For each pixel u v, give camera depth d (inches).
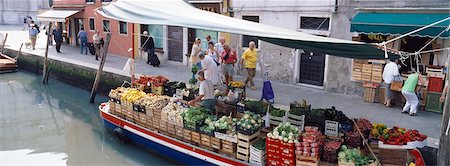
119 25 784.3
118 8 402.3
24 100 598.5
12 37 1120.2
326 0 467.5
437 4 385.7
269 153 275.1
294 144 263.3
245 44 567.8
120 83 576.7
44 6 1701.5
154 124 352.5
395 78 406.0
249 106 343.0
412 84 375.6
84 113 522.0
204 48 632.4
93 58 749.9
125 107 382.9
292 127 276.1
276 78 538.9
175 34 676.7
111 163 354.9
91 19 873.5
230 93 383.9
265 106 339.3
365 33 412.2
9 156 373.1
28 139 422.3
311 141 258.5
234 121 300.0
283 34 275.1
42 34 1208.2
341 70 470.6
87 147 394.6
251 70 492.1
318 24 488.7
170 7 383.2
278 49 528.4
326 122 305.3
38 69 789.2
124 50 784.9
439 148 263.1
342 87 473.4
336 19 465.1
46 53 703.1
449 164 255.1
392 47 427.2
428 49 407.8
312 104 427.2
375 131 281.4
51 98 609.9
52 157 371.2
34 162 358.9
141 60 725.3
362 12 435.2
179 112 330.3
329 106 418.9
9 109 547.2
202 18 325.1
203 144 311.7
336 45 286.4
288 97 458.3
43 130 453.4
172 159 342.6
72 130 450.3
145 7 378.9
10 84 710.5
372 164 254.7
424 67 412.8
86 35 811.4
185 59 663.8
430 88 392.2
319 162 267.6
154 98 363.9
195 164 321.1
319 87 500.7
